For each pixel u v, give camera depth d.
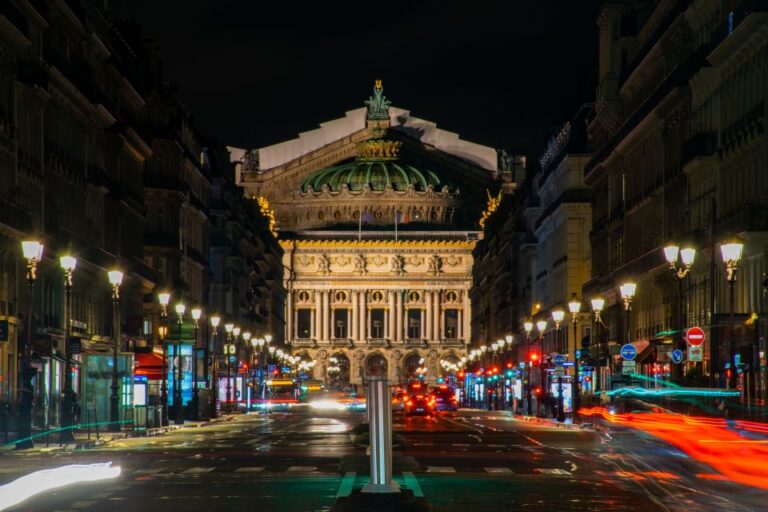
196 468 41.66
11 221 68.25
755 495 31.55
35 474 37.19
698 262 78.81
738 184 72.50
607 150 113.06
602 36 116.06
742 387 63.97
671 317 89.62
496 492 32.78
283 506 29.31
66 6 83.50
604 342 113.00
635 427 56.28
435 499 31.02
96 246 90.56
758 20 66.38
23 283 73.25
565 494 32.22
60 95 82.50
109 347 91.31
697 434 52.84
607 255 116.19
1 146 68.25
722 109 75.94
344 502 22.33
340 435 69.25
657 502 30.05
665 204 91.06
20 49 72.38
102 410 69.81
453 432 72.56
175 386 87.88
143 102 112.69
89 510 28.52
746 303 70.88
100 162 96.75
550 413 106.62
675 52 91.88
